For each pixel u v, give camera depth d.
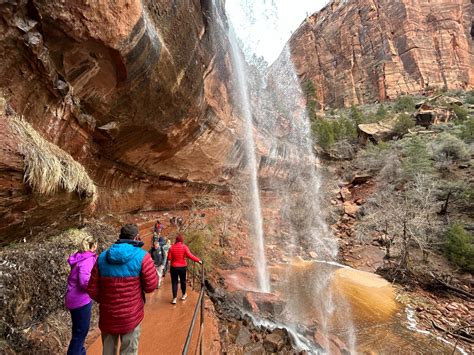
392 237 14.91
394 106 54.62
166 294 5.98
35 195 3.71
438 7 77.06
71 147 6.86
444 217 17.36
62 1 4.83
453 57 71.25
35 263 3.76
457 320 9.05
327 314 8.45
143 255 2.22
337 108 74.50
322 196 23.30
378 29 79.94
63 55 5.46
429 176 20.66
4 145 3.27
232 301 6.96
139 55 6.66
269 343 5.46
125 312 2.10
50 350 3.28
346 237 18.16
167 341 4.18
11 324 3.04
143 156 11.15
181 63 9.01
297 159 26.28
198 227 11.81
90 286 2.15
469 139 27.72
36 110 5.27
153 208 14.30
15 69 4.57
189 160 14.53
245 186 19.00
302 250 15.48
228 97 16.12
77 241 4.93
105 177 10.05
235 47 18.45
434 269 12.82
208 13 11.09
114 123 8.01
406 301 10.19
